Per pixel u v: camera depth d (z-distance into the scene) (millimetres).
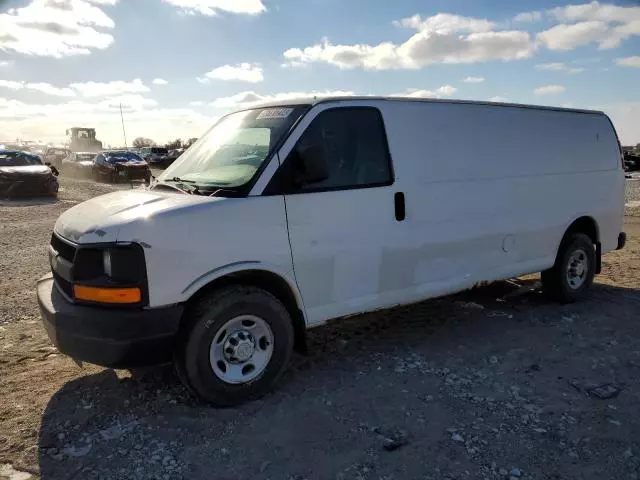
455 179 4941
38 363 4625
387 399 3922
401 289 4641
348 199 4238
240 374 3844
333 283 4227
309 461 3180
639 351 4844
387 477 3027
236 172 4031
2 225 12914
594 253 6449
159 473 3072
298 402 3885
